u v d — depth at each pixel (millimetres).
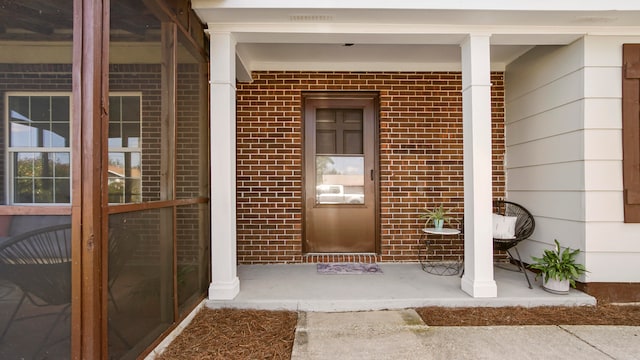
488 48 2930
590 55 3002
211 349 2211
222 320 2633
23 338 1576
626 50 2996
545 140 3496
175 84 2365
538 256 3613
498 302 2873
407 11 2674
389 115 4141
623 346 2246
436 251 4141
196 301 2730
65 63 1668
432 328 2514
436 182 4148
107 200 1662
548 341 2318
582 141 3027
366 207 4254
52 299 1567
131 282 1864
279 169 4090
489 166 2920
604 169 3004
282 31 2918
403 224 4137
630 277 2992
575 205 3115
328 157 4254
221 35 2916
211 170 2922
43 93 1707
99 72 1627
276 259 4074
